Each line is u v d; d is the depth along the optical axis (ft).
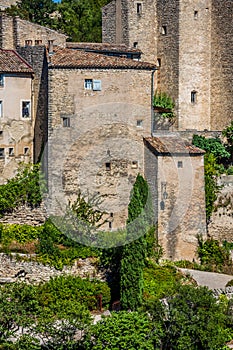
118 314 251.60
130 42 387.75
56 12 451.12
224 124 387.14
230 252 322.75
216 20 387.55
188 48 386.32
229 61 384.27
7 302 251.60
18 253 284.82
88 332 248.32
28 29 363.15
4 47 359.46
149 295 279.28
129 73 316.81
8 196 296.71
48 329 247.91
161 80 391.04
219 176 333.01
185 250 317.01
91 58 319.47
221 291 286.66
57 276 281.95
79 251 285.64
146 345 246.88
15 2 453.58
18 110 329.93
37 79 330.95
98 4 458.50
